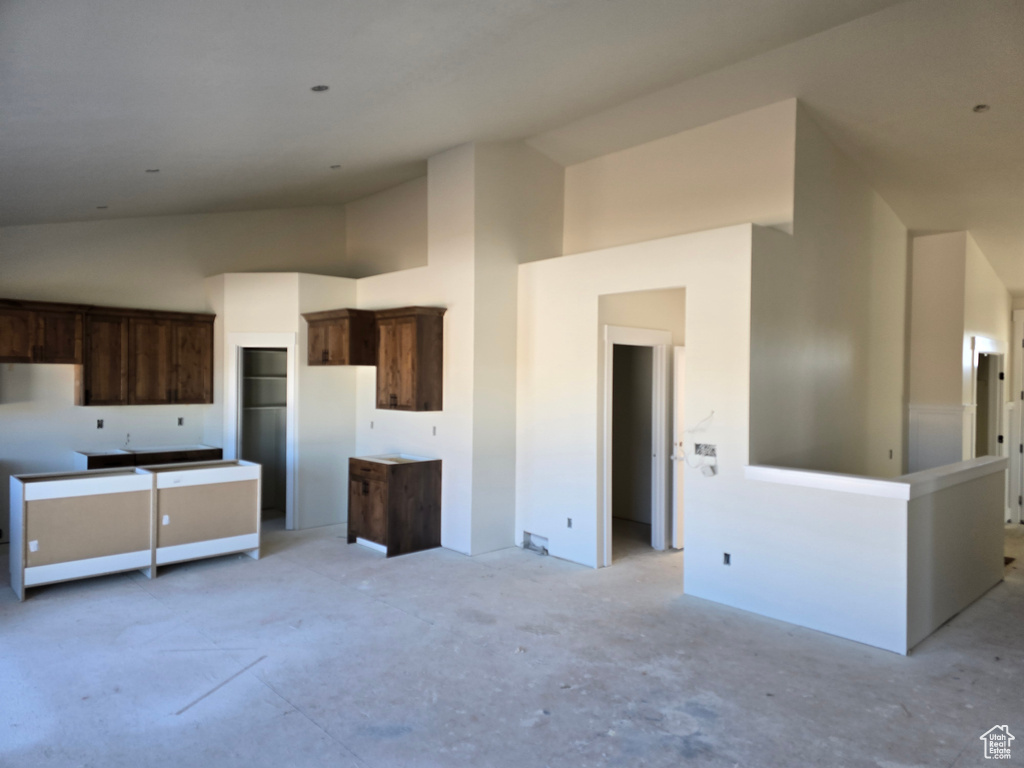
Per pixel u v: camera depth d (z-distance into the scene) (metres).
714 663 3.81
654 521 6.41
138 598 4.81
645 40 3.96
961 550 4.74
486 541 6.20
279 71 3.35
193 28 2.67
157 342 6.84
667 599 4.93
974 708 3.32
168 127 3.97
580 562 5.84
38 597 4.79
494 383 6.22
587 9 3.32
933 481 4.22
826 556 4.29
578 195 6.67
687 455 5.04
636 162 6.15
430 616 4.52
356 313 6.59
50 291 6.38
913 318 7.34
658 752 2.90
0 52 2.64
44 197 5.20
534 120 5.52
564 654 3.93
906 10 3.96
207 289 7.34
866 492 4.10
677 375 6.42
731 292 4.77
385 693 3.42
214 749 2.88
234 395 7.12
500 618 4.50
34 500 4.72
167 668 3.67
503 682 3.55
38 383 6.30
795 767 2.80
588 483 5.77
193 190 5.93
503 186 6.22
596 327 5.71
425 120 4.98
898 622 3.97
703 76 4.82
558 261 6.03
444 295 6.32
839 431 5.94
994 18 3.89
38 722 3.09
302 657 3.84
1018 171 5.47
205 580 5.26
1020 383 8.20
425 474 6.27
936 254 7.19
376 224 7.86
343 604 4.74
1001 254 7.38
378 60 3.46
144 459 6.55
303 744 2.94
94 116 3.55
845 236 5.95
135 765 2.76
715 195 5.55
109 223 6.72
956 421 7.04
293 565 5.71
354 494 6.44
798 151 5.12
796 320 5.23
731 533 4.79
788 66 4.65
